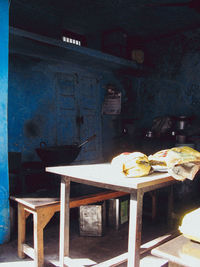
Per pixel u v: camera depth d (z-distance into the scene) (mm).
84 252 2951
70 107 6555
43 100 5898
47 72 6000
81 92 6852
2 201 3238
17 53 5328
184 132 6234
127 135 7441
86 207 3363
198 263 1333
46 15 5711
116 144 7766
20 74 5445
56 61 6027
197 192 5121
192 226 1546
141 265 2711
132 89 7648
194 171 2057
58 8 5449
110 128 7668
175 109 6746
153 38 7234
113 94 7527
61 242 2531
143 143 6578
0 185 3223
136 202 1848
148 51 7340
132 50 6961
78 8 5465
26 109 5547
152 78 7219
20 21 5277
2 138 3262
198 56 6324
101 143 7398
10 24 5117
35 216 2607
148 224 3871
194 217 1570
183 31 6637
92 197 3070
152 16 5895
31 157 5613
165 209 4480
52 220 3969
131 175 1990
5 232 3258
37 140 5746
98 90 7348
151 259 2840
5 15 3314
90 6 5355
